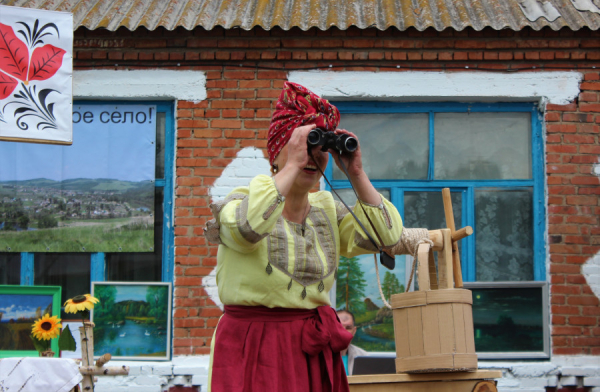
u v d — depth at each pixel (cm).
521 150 541
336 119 230
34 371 373
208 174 529
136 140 542
